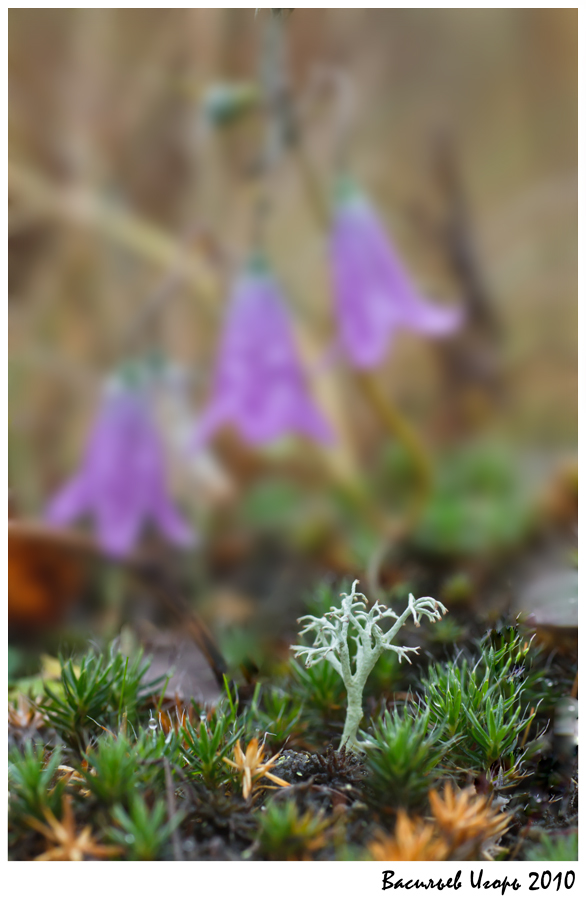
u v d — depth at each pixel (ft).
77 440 1.47
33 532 1.32
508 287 1.57
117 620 1.28
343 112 1.38
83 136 1.53
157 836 1.01
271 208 1.42
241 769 1.11
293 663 1.17
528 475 1.42
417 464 1.40
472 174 1.61
